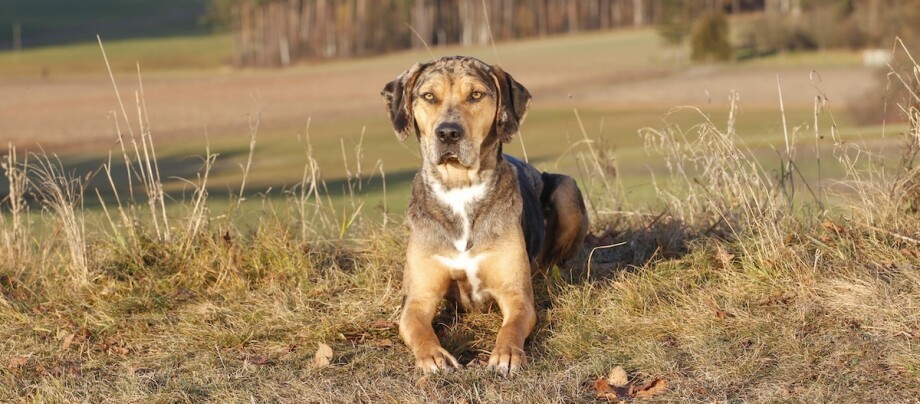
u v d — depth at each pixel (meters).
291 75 93.50
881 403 4.40
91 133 43.47
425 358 5.14
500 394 4.75
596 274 6.73
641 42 106.88
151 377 5.28
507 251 5.79
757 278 6.04
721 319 5.55
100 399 5.07
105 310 6.43
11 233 7.66
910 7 67.19
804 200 7.70
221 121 49.19
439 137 5.56
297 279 6.93
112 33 162.12
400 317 5.80
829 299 5.66
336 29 122.94
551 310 6.05
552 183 6.91
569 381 4.88
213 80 91.38
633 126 37.12
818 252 6.20
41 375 5.46
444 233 5.81
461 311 6.27
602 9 133.62
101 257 7.31
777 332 5.27
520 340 5.30
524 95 5.95
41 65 124.88
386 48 122.56
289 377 5.21
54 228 7.60
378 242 7.49
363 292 6.66
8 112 56.97
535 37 126.19
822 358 4.93
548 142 33.12
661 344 5.29
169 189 22.97
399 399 4.79
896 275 5.84
